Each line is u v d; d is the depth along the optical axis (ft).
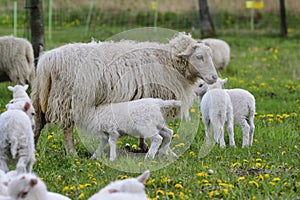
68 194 25.68
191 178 28.22
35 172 29.58
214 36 96.84
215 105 35.47
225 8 116.47
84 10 107.55
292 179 28.66
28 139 26.12
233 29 106.42
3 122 26.07
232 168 30.48
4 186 22.49
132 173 29.99
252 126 37.27
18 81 50.83
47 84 33.91
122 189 21.31
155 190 26.58
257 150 35.47
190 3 114.32
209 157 33.24
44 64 33.91
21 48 50.49
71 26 98.58
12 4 106.01
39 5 55.21
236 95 37.01
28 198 20.42
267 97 56.59
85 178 28.27
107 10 108.58
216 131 35.53
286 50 87.35
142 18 106.32
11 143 25.71
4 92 53.01
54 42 81.66
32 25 55.21
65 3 109.50
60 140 36.55
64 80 33.47
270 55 82.94
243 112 36.88
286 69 74.43
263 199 25.64
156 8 99.76
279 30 106.93
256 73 70.38
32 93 34.55
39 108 34.60
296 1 121.19
